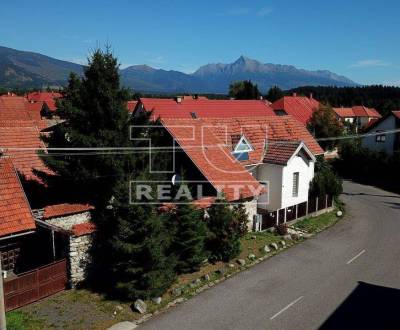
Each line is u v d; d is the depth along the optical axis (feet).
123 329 49.08
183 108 162.20
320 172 112.57
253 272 66.33
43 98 278.05
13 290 52.11
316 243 81.30
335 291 60.23
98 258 60.34
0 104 150.00
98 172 67.21
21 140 84.23
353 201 121.39
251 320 51.90
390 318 53.01
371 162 159.43
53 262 59.82
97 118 68.80
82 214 67.77
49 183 73.20
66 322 50.11
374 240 83.92
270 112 183.32
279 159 96.73
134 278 56.18
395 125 177.68
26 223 55.47
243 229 75.05
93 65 68.49
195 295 58.18
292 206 93.56
